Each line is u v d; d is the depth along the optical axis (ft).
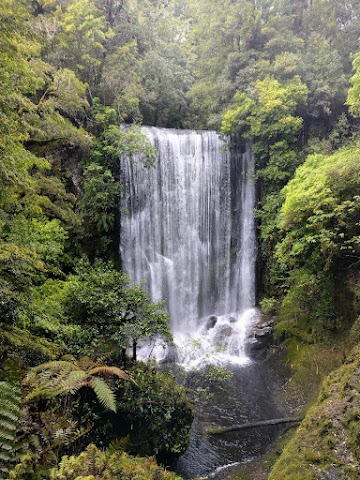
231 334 51.24
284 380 39.19
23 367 17.29
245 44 66.18
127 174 51.44
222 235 61.26
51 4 50.08
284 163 55.01
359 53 43.01
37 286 28.76
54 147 42.68
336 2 64.44
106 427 22.41
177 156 55.83
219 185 60.23
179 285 58.34
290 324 45.68
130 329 26.17
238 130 58.03
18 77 24.76
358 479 16.62
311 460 18.49
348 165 35.78
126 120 61.21
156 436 25.29
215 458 28.60
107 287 27.81
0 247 17.95
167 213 56.18
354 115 54.80
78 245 46.50
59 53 47.57
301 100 56.75
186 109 71.87
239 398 37.42
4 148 18.99
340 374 23.71
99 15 57.36
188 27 93.71
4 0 19.97
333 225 37.88
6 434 10.96
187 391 30.42
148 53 65.57
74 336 24.75
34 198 24.31
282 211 42.34
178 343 49.26
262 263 59.21
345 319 39.24
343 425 19.47
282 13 67.00
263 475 25.81
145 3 72.43
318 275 40.57
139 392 24.98
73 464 11.09
